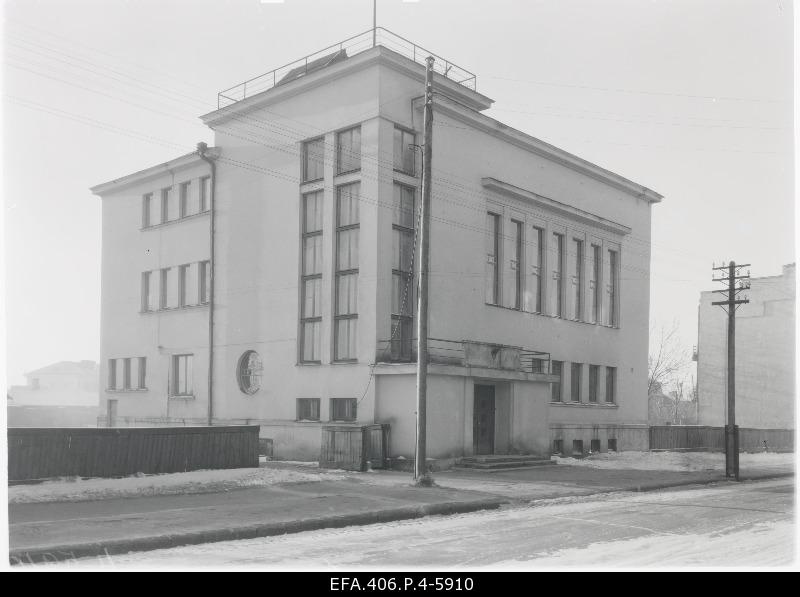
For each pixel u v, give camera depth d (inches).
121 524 502.6
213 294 1277.1
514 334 1255.5
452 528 554.3
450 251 1141.1
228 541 488.1
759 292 2458.2
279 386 1150.3
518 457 1090.1
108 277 1513.3
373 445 971.9
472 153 1195.3
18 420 1923.0
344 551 455.5
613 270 1534.2
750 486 970.7
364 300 1045.2
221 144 1285.7
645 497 795.4
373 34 1088.2
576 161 1408.7
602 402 1466.5
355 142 1088.2
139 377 1425.9
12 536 452.8
